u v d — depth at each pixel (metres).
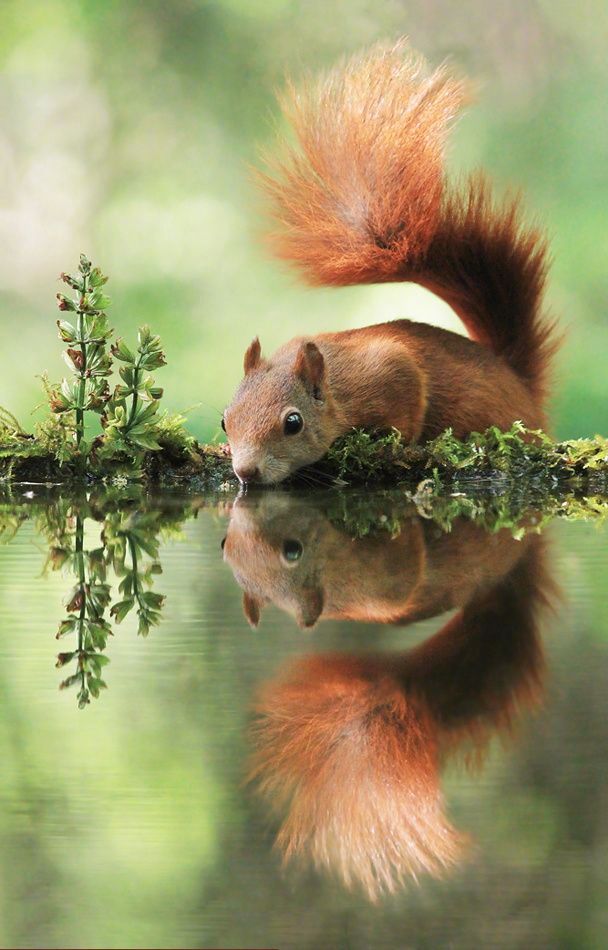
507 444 4.38
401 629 1.97
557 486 4.26
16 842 1.13
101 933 1.00
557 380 5.00
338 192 4.73
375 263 4.81
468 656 1.77
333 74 4.73
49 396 4.36
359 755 1.35
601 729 1.42
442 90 4.71
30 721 1.46
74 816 1.19
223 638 1.92
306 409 4.14
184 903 1.06
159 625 2.03
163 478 4.32
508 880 1.09
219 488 4.25
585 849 1.14
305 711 1.50
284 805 1.21
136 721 1.46
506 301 4.89
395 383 4.31
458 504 3.83
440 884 1.09
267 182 4.79
